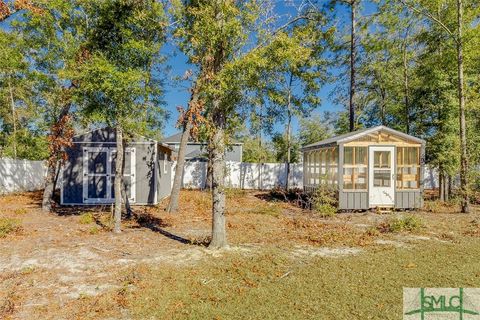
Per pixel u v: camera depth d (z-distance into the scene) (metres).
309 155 17.86
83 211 13.18
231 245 7.85
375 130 13.66
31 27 12.16
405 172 14.17
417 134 18.41
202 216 12.34
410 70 20.12
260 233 9.28
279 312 4.29
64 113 12.64
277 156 34.41
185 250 7.38
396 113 21.94
